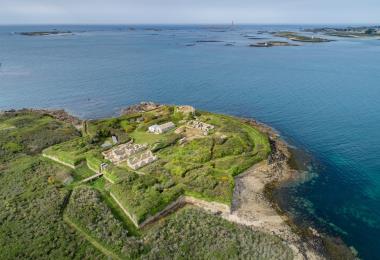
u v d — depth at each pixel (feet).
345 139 278.67
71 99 404.57
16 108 370.73
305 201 194.90
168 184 195.62
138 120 313.94
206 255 145.28
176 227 163.94
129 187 191.21
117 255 144.97
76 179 211.20
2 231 157.99
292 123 319.06
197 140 256.73
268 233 164.45
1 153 240.53
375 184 211.82
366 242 162.50
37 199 182.19
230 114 350.02
